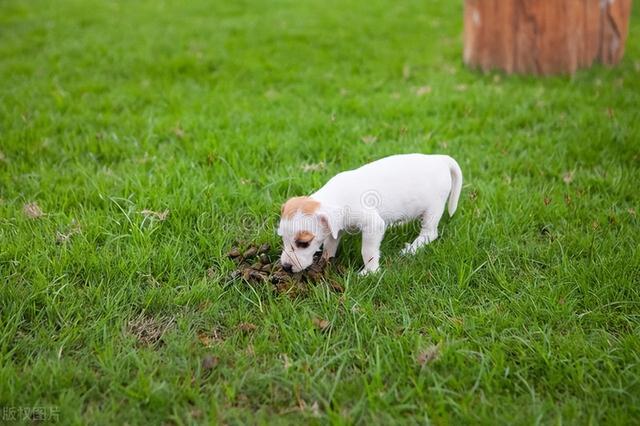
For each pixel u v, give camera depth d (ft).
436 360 5.26
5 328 5.40
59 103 8.36
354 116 8.13
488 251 6.04
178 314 5.62
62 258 5.90
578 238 6.12
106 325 5.50
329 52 10.61
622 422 4.91
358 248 6.10
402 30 12.41
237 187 6.76
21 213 6.36
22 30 12.01
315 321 5.50
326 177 6.88
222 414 5.03
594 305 5.63
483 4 9.17
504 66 9.34
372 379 5.17
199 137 7.57
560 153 7.26
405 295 5.73
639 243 6.05
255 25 12.55
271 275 5.79
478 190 6.69
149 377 5.15
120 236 6.08
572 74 9.12
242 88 8.96
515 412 5.01
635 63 9.55
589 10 9.04
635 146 7.20
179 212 6.37
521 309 5.58
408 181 5.95
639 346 5.29
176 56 10.26
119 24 12.64
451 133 7.70
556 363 5.24
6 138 7.49
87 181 6.86
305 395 5.14
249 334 5.48
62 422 4.98
